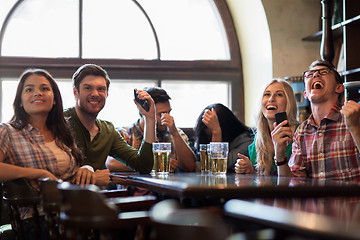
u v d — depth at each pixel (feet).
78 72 9.21
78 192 4.14
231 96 14.51
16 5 13.32
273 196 5.36
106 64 13.78
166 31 14.24
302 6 13.21
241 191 5.31
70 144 8.22
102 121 9.74
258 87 13.64
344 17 10.94
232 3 14.20
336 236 2.72
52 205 5.33
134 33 14.05
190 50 14.38
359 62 10.95
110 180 8.62
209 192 5.24
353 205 3.93
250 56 14.07
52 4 13.57
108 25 13.91
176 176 7.35
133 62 13.97
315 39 13.03
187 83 14.43
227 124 10.55
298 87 11.70
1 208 9.07
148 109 9.11
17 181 6.59
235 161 10.15
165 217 3.37
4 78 13.24
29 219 7.16
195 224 3.46
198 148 10.63
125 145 9.73
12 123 7.70
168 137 10.70
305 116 11.64
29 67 13.30
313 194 5.42
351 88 10.19
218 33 14.56
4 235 7.90
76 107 9.32
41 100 7.77
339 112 7.79
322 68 7.95
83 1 13.75
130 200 5.82
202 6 14.43
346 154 7.55
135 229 6.90
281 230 3.33
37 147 7.61
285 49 13.05
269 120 9.18
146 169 9.15
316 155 7.84
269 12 13.02
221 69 14.44
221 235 3.37
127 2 14.03
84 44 13.73
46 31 13.52
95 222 4.04
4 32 13.25
